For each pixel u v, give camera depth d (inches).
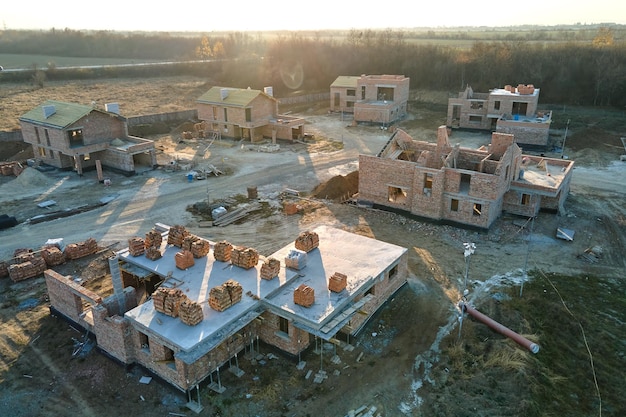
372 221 1482.5
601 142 2377.0
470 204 1393.9
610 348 950.4
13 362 890.1
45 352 917.2
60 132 1852.9
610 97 3144.7
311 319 831.7
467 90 2768.2
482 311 1034.1
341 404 796.6
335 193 1700.3
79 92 3567.9
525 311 1038.4
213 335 800.9
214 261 1034.7
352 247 1118.4
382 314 1033.5
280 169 2007.9
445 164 1416.1
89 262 1251.8
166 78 4259.4
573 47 3742.6
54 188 1781.5
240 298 887.7
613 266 1242.0
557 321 1019.3
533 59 3585.1
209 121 2506.2
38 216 1519.4
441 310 1042.7
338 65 4168.3
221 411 780.0
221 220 1481.3
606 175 1951.3
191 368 790.5
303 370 872.3
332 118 3065.9
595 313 1050.7
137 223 1487.5
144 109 3157.0
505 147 1456.7
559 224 1470.2
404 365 884.6
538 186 1423.5
